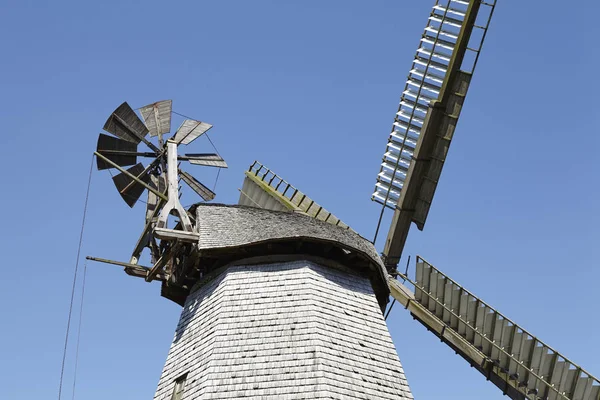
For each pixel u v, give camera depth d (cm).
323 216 3173
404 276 3025
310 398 2073
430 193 3038
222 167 3000
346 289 2459
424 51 3108
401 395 2241
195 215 2708
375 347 2331
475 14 2997
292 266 2422
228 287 2391
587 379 2391
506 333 2620
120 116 2922
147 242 2775
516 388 2564
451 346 2795
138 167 2923
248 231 2492
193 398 2147
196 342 2341
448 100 3028
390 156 3156
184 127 3017
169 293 2739
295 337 2223
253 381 2133
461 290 2789
